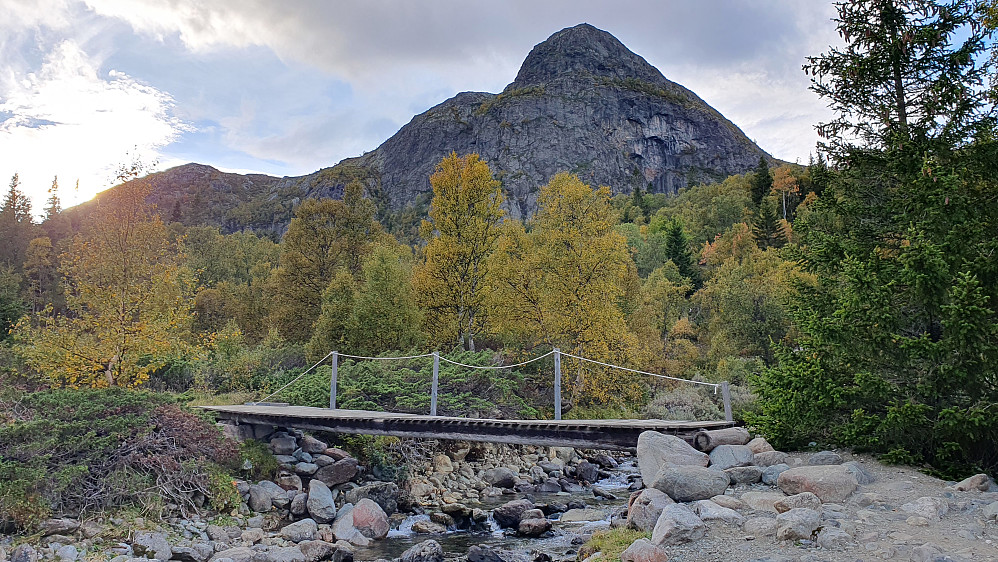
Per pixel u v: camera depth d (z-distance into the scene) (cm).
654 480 917
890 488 829
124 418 1098
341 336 2489
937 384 907
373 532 1167
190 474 1104
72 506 967
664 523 717
